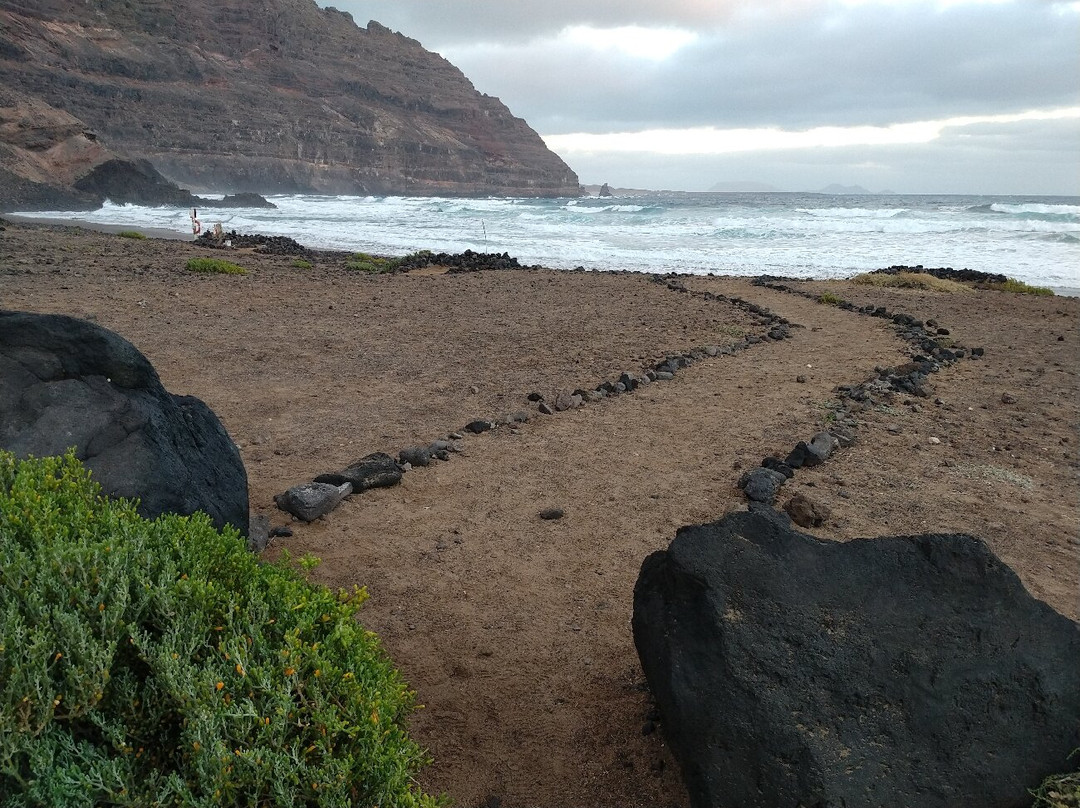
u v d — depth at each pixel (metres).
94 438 3.90
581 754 3.40
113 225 47.94
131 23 195.62
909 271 26.25
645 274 24.03
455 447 7.24
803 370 10.87
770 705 2.78
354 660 2.63
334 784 2.22
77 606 2.34
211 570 2.89
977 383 10.51
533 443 7.49
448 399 8.98
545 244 38.66
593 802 3.14
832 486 6.47
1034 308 18.70
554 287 19.77
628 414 8.53
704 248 37.12
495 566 5.05
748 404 8.95
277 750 2.27
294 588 2.83
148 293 15.48
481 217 66.88
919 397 9.62
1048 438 8.11
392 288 18.78
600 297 18.08
